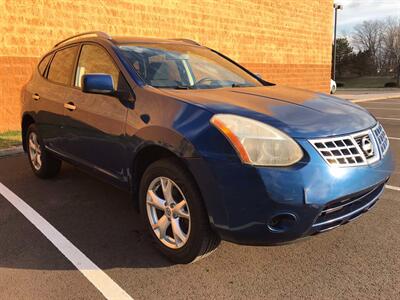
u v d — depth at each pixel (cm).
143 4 1138
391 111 1455
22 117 562
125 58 390
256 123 286
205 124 293
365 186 294
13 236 385
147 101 342
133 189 362
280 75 1744
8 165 641
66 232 394
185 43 488
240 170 275
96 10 1031
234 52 1481
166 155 329
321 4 1959
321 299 283
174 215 324
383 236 375
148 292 294
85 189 518
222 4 1400
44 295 291
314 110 322
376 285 299
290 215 272
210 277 312
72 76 459
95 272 321
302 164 274
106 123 377
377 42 8088
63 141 464
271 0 1628
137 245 366
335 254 344
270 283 304
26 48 924
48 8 945
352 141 298
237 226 281
